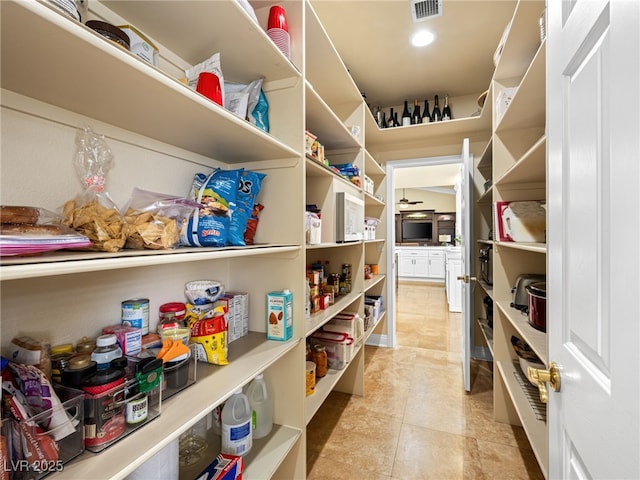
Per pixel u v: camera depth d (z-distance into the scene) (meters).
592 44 0.55
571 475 0.65
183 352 0.83
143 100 0.68
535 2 1.21
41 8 0.40
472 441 1.70
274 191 1.25
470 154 2.94
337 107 2.29
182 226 0.91
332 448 1.64
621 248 0.44
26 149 0.66
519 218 1.66
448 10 1.85
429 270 7.94
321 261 2.33
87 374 0.62
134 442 0.62
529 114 1.62
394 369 2.63
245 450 1.04
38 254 0.53
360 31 2.04
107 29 0.64
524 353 1.74
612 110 0.47
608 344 0.49
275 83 1.23
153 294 0.99
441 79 2.66
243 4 0.91
